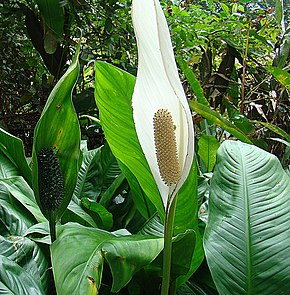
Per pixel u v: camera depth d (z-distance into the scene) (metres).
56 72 1.28
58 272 0.34
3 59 1.33
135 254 0.37
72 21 1.27
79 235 0.38
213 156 0.88
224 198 0.49
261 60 1.56
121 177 0.69
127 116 0.50
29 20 1.25
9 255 0.45
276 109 1.26
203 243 0.44
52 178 0.41
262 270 0.42
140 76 0.34
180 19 1.35
